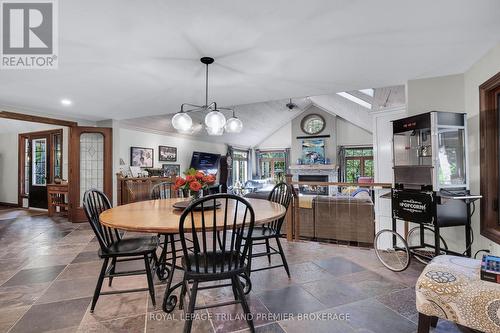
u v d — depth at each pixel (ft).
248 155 40.68
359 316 6.09
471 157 8.87
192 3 5.46
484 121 8.13
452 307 4.84
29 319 6.02
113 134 17.31
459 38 6.96
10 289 7.49
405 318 6.00
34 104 13.55
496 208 8.06
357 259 9.64
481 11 5.75
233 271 5.41
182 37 6.86
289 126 38.70
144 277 8.30
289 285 7.63
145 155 21.98
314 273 8.44
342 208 13.44
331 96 25.43
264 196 17.37
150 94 11.93
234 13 5.82
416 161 8.96
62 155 19.88
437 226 7.66
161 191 12.77
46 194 20.86
